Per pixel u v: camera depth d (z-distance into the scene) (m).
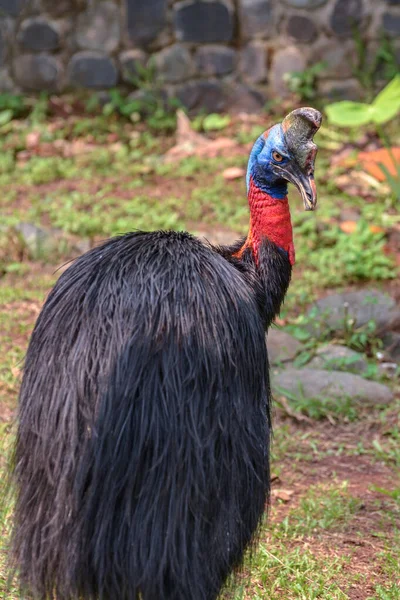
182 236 4.75
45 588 4.34
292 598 5.70
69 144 14.13
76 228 11.25
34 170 13.07
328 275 10.44
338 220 11.66
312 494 7.02
